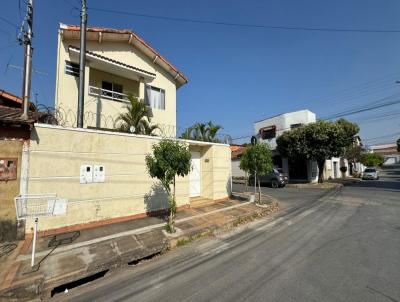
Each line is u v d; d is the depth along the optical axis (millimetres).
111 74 14734
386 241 6922
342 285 4379
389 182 27938
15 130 6961
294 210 12352
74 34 12812
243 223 9797
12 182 6832
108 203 8648
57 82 12383
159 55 16109
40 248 6309
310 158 25688
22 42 7496
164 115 16750
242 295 4145
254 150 13336
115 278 5160
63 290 4875
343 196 17000
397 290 4184
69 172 7801
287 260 5656
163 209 10383
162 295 4297
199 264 5703
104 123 13445
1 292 4320
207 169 13742
